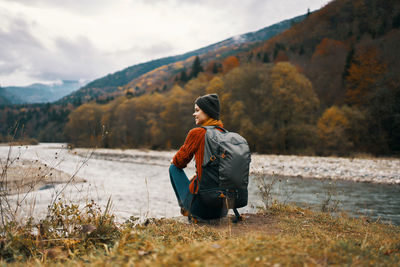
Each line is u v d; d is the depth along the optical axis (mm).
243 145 2738
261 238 1955
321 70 48062
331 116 30375
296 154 30078
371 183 12250
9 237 2275
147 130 55219
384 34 52438
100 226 2566
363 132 31562
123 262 1582
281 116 31359
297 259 1520
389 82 33344
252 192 8000
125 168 21219
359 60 39438
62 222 2736
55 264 1853
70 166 19125
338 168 15664
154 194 8695
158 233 2684
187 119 42938
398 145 30016
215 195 2732
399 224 4801
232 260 1473
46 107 176500
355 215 5477
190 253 1592
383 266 1559
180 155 2959
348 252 1746
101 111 69562
